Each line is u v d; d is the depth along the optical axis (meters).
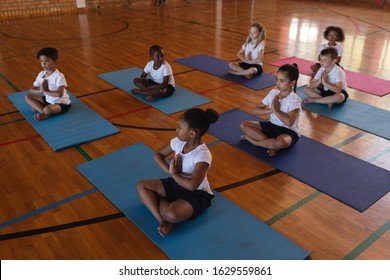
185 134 1.73
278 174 2.30
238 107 3.26
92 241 1.77
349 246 1.74
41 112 3.01
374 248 1.73
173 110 3.17
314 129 2.88
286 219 1.92
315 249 1.73
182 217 1.78
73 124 2.89
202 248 1.71
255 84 3.81
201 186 1.86
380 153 2.55
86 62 4.53
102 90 3.62
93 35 5.91
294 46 5.36
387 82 3.93
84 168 2.33
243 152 2.54
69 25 6.62
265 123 2.61
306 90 3.39
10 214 1.94
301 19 7.27
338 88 3.21
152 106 3.26
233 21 7.06
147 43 5.43
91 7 8.15
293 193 2.13
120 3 8.52
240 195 2.11
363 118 3.06
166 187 1.88
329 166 2.37
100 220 1.90
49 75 2.97
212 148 2.59
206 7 8.58
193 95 3.51
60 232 1.82
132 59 4.65
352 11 8.08
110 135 2.76
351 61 4.69
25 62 4.54
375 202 2.04
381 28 6.47
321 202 2.05
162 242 1.74
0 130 2.82
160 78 3.40
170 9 8.28
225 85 3.79
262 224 1.86
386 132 2.82
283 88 2.44
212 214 1.93
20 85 3.77
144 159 2.43
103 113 3.12
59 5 7.70
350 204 2.02
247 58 4.13
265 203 2.04
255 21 7.06
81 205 2.01
